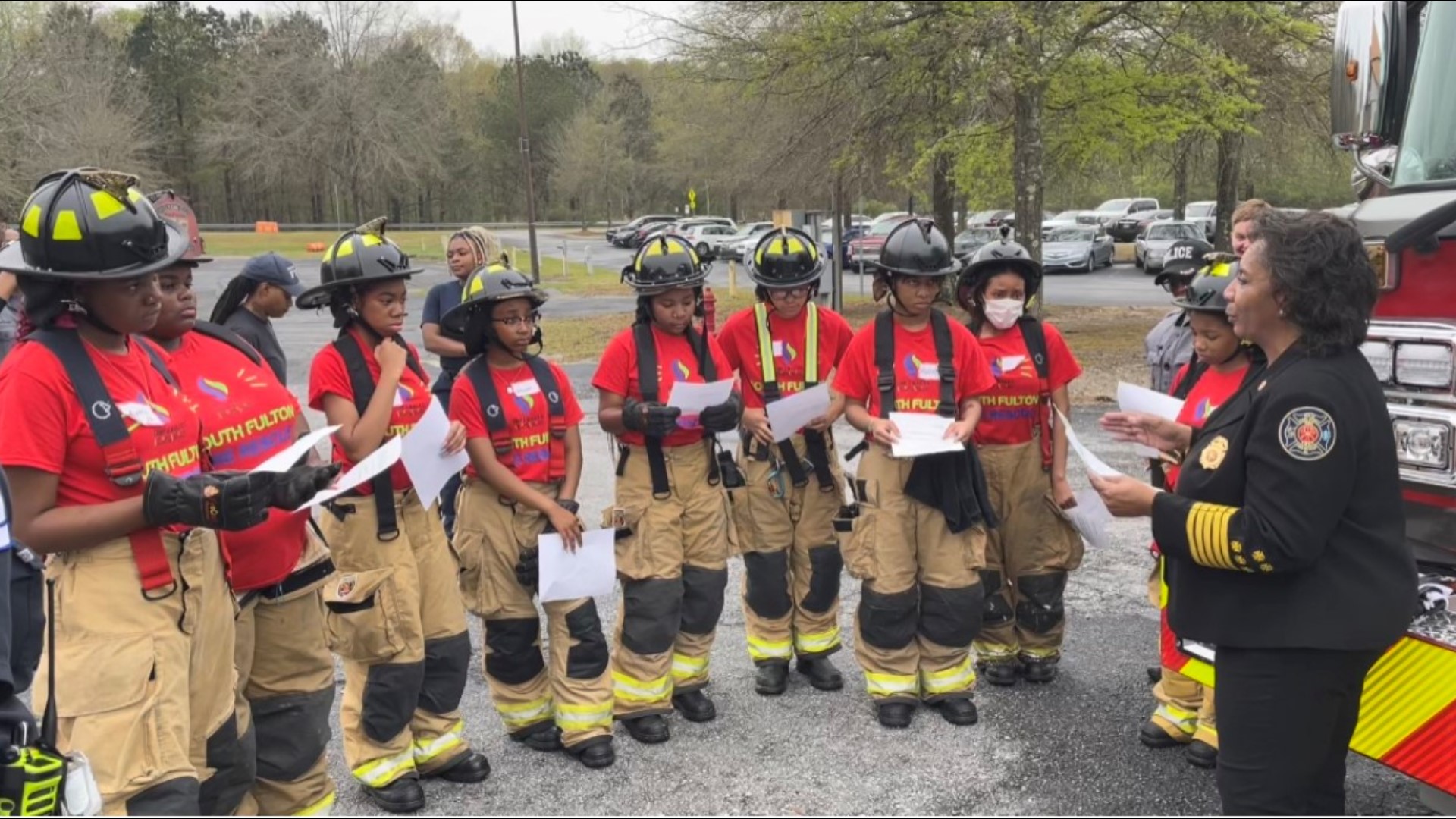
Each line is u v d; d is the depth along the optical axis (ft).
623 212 238.07
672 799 12.12
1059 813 11.60
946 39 45.62
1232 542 7.85
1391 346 10.10
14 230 15.19
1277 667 7.94
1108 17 43.45
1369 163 12.76
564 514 12.72
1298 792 8.04
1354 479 7.69
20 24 132.16
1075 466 27.17
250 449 9.51
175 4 234.79
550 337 60.03
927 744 13.39
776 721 14.21
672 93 68.18
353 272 11.49
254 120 194.80
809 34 49.98
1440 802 9.37
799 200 65.92
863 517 13.82
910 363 13.92
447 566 12.46
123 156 139.54
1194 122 43.78
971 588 13.76
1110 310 70.49
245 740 9.21
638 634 13.61
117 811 7.53
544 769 13.01
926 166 51.37
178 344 9.52
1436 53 12.34
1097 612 17.98
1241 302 8.21
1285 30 43.70
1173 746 13.15
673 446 13.80
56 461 7.77
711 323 14.47
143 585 7.95
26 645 7.07
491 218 260.83
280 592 9.77
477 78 280.31
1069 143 48.73
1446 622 9.05
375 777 11.87
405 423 12.17
